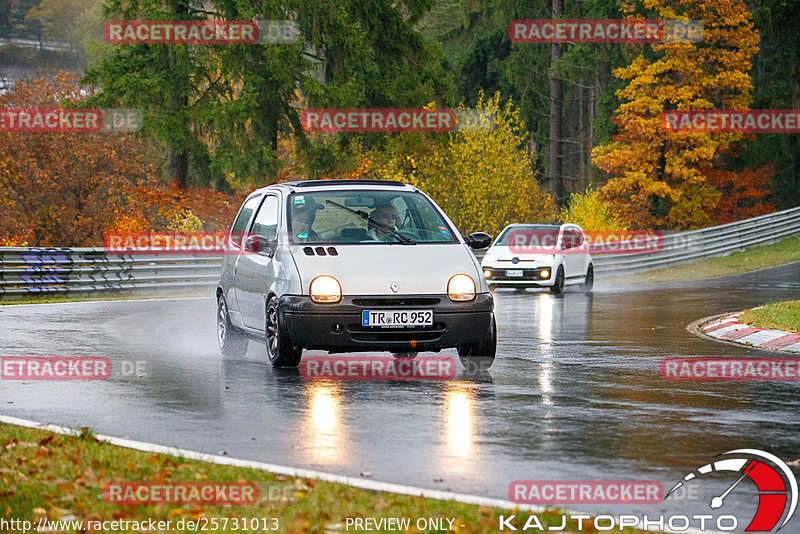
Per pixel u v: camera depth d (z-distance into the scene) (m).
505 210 137.00
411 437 27.42
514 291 94.62
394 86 153.00
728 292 90.00
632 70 174.88
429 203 42.69
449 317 37.94
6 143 122.69
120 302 75.94
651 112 173.62
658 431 28.42
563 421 29.77
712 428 28.89
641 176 172.50
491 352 39.28
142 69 140.25
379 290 37.72
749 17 175.00
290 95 145.12
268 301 39.69
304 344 37.56
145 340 50.34
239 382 36.62
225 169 137.25
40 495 20.72
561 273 90.62
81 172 128.50
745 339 51.78
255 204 45.62
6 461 23.86
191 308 70.50
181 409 31.39
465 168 136.12
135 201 129.25
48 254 80.50
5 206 121.94
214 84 141.50
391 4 158.12
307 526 18.73
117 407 31.75
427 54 160.12
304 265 38.38
